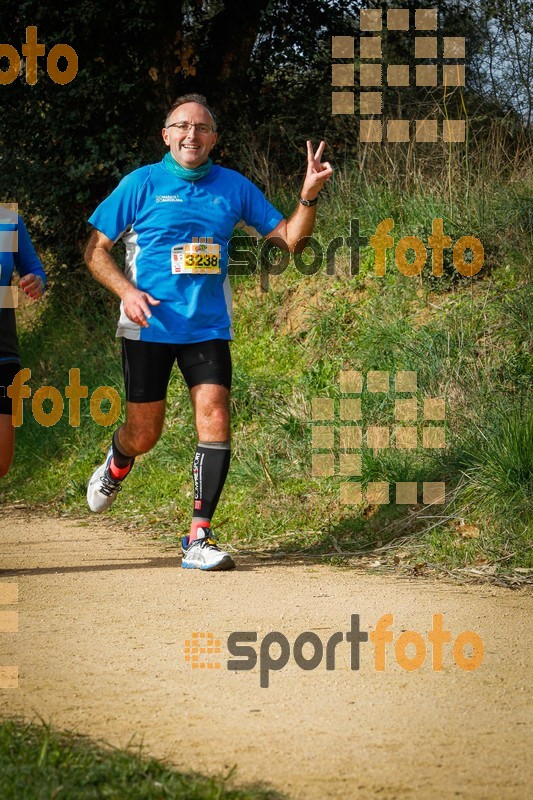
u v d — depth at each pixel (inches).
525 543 343.0
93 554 366.6
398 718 175.3
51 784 136.2
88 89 707.4
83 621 251.3
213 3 773.9
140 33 719.1
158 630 241.6
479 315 489.4
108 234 337.7
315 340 548.4
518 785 143.4
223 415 340.2
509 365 447.5
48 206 745.0
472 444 398.0
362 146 649.0
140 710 179.2
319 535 390.3
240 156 733.9
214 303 341.1
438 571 330.3
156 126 743.7
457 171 567.2
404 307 523.8
